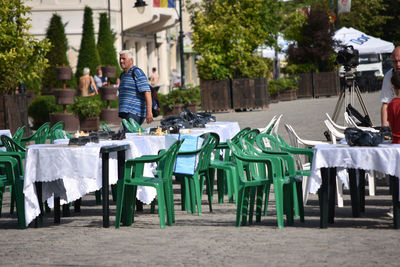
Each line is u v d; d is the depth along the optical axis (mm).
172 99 60406
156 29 83438
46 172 16172
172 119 22328
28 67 38688
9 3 37344
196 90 61500
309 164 20062
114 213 19406
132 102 24703
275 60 96750
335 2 101312
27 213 16562
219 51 63656
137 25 75312
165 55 92500
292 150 17422
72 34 72438
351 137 15297
